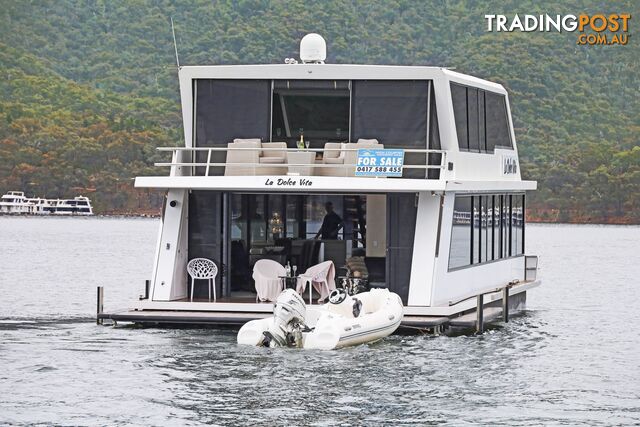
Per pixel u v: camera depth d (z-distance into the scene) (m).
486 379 34.97
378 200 44.97
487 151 47.00
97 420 29.94
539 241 171.88
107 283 75.19
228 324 40.78
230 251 41.44
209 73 41.91
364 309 39.38
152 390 32.97
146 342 39.66
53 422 29.75
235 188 39.41
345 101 41.94
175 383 33.72
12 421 29.83
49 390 33.16
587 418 30.56
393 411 30.81
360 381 34.03
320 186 38.75
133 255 114.50
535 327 48.12
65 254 115.56
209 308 39.84
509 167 51.06
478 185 43.69
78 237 161.75
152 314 39.59
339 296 39.03
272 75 41.56
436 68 40.59
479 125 45.88
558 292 71.06
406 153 41.19
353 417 30.16
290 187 38.84
